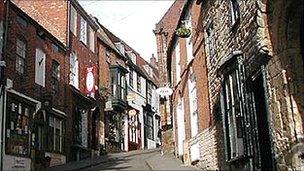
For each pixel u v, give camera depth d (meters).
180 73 22.02
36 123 20.22
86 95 27.97
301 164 9.43
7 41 18.17
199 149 17.39
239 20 12.39
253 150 11.42
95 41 30.84
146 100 42.97
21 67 19.38
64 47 24.50
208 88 15.96
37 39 21.22
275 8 10.11
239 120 12.45
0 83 17.05
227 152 13.31
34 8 25.70
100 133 30.44
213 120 15.23
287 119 9.79
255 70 11.22
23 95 19.08
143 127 41.06
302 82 9.79
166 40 30.47
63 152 23.12
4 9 18.03
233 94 12.84
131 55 42.66
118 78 34.56
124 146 35.81
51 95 21.41
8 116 17.58
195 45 18.22
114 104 33.88
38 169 19.75
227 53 13.54
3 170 16.75
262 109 11.37
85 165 20.27
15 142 18.00
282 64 9.94
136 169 16.58
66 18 25.30
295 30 9.92
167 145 27.06
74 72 26.33
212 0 15.30
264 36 10.47
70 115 24.58
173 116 24.55
